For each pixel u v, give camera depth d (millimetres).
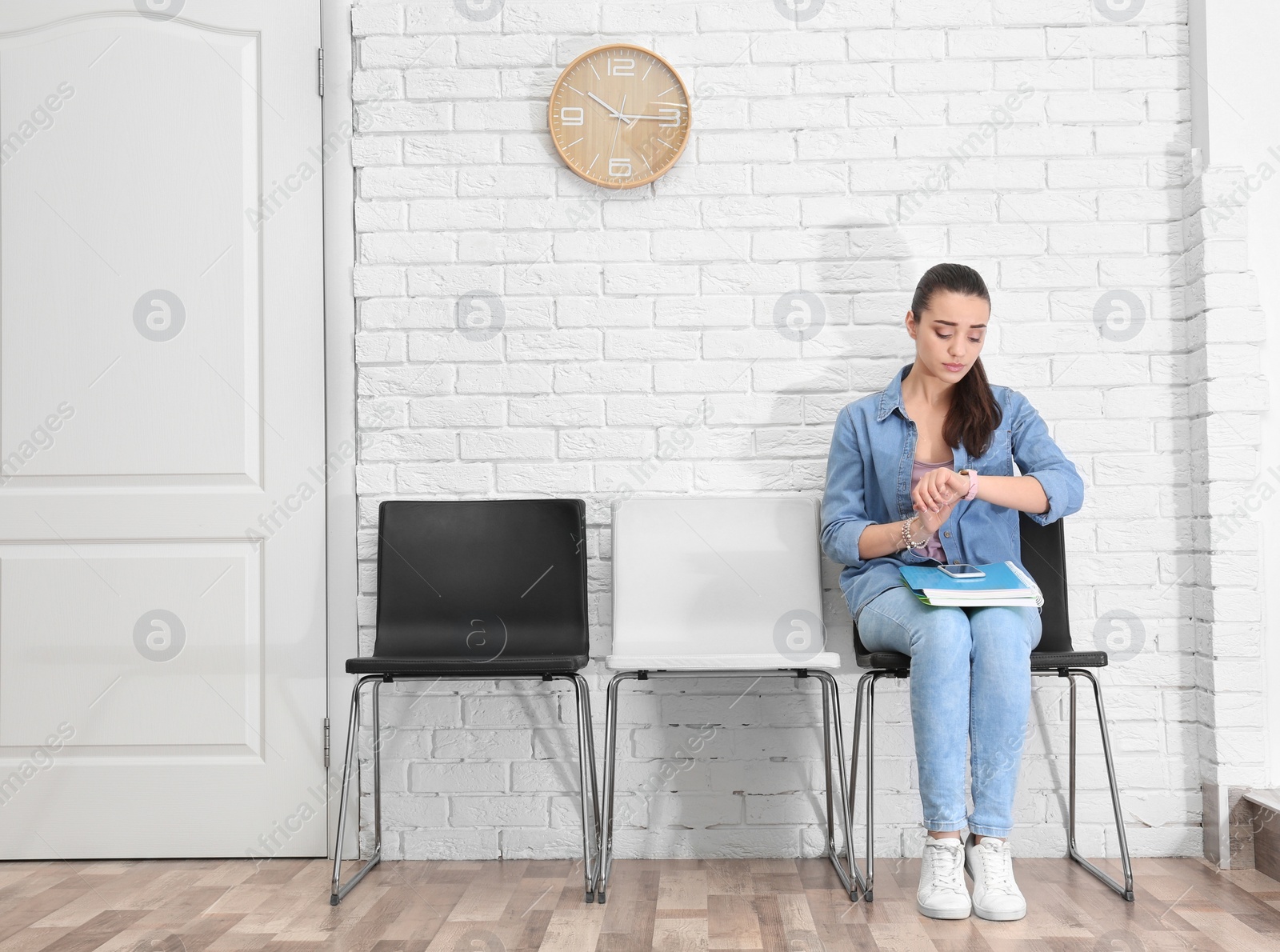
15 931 1641
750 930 1600
